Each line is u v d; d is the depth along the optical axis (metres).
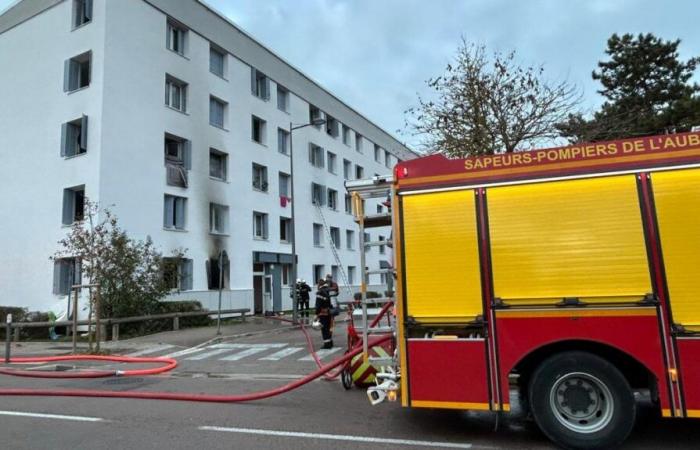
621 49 27.55
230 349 13.66
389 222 6.80
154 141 22.00
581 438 4.90
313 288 33.75
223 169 26.61
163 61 22.91
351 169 41.44
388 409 6.78
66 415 6.67
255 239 28.14
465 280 5.38
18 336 17.38
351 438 5.46
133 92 21.17
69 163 20.31
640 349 4.82
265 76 30.48
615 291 4.95
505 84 16.17
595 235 5.09
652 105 25.45
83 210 19.73
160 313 18.69
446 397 5.30
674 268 4.86
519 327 5.16
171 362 11.33
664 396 4.73
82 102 20.33
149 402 7.44
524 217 5.31
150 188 21.58
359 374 8.16
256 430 5.83
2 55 23.25
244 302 26.48
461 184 5.57
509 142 16.05
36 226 20.98
